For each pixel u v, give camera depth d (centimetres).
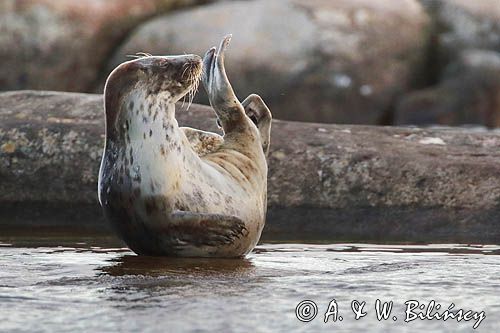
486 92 5075
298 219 2386
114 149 1616
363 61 5038
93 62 5072
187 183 1603
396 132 2564
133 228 1612
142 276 1429
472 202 2334
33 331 1102
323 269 1548
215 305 1234
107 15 5088
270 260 1661
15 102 2612
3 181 2469
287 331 1121
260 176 1731
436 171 2384
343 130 2548
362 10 5109
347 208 2384
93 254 1709
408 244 2044
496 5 5388
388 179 2391
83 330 1105
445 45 5269
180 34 4997
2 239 2028
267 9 5056
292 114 4975
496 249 1944
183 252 1614
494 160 2428
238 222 1593
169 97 1612
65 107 2578
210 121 2466
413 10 5247
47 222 2425
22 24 4966
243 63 4947
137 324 1133
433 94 5062
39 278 1409
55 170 2458
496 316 1212
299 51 4962
